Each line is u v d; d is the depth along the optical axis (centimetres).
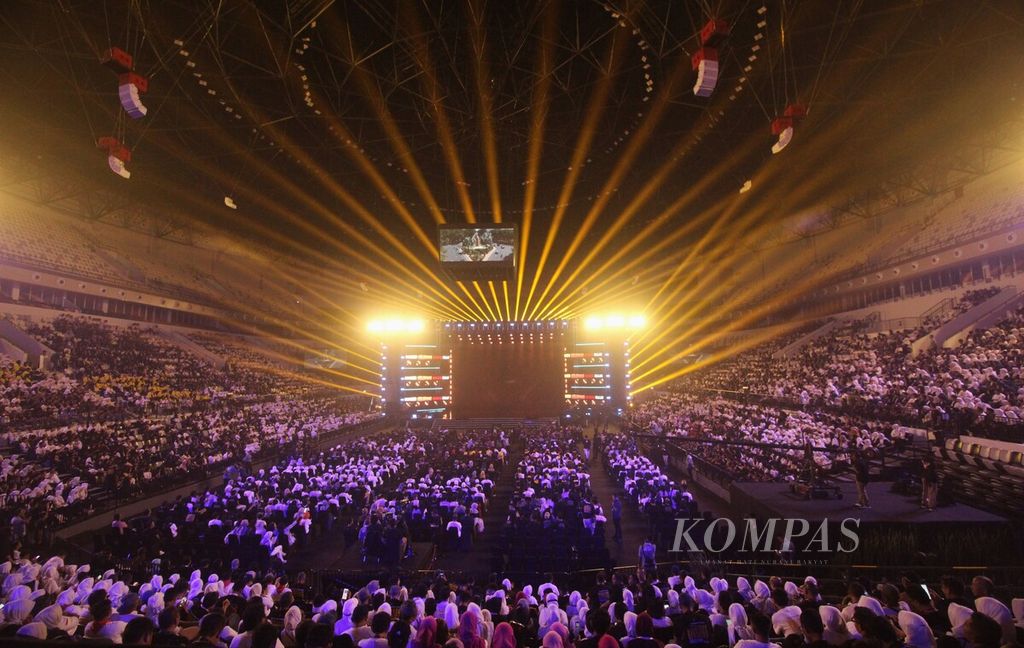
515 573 1432
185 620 702
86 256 4191
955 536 1315
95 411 3080
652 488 2133
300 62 2714
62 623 679
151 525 1806
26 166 3559
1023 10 2086
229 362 4825
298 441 3462
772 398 3581
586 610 848
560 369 4994
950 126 3103
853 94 2873
